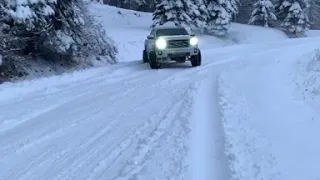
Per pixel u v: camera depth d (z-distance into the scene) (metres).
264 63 16.36
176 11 40.09
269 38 48.50
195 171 5.32
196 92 10.44
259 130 6.77
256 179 4.88
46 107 10.16
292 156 5.59
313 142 6.13
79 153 6.45
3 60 14.66
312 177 4.91
